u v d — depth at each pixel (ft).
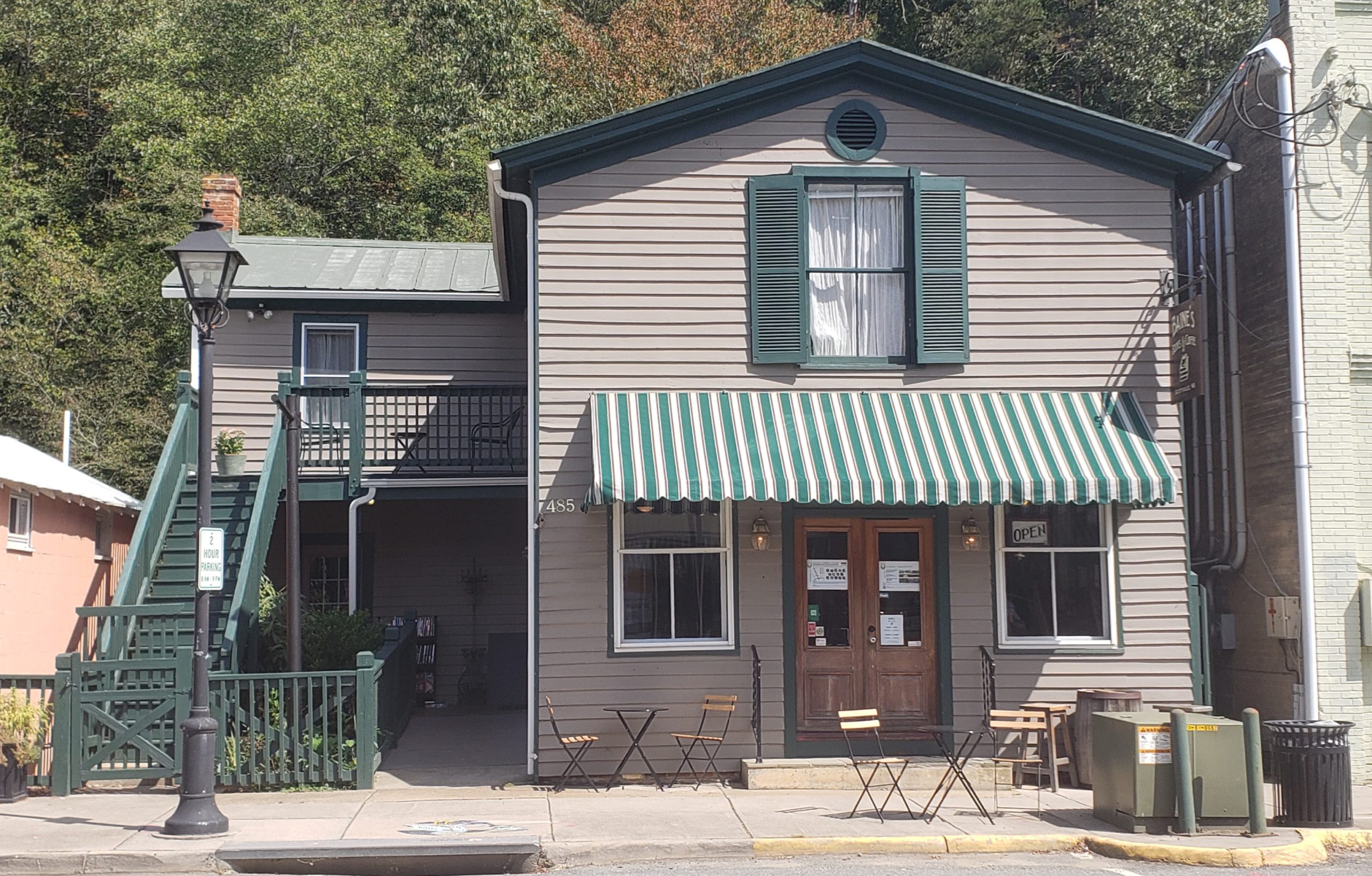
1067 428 42.80
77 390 86.74
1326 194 45.65
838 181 44.80
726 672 42.86
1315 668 43.65
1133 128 44.55
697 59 110.52
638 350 43.47
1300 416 44.42
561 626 42.57
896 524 44.57
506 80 114.62
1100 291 44.98
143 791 39.65
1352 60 46.24
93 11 106.63
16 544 46.98
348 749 42.47
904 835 34.19
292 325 61.62
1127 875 31.30
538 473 42.80
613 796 39.78
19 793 37.96
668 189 44.19
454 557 67.72
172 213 94.99
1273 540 46.26
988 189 45.14
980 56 112.68
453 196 106.22
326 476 55.72
